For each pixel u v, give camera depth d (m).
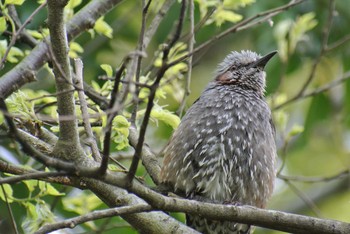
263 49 16.83
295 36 14.92
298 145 18.95
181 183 11.56
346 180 19.59
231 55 13.72
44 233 8.74
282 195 19.84
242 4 13.54
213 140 11.62
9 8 13.06
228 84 13.16
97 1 13.21
